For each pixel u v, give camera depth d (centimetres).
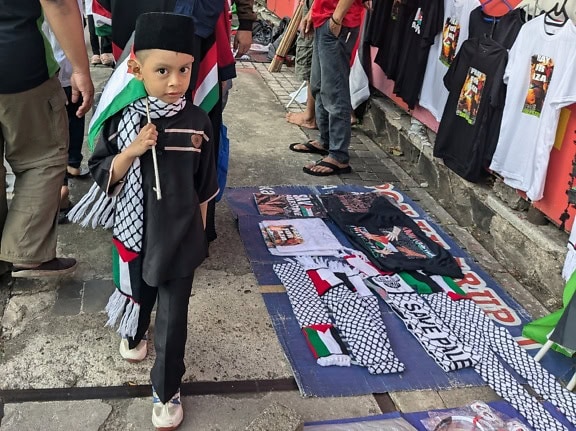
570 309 259
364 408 245
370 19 501
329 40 434
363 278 330
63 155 282
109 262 326
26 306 286
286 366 264
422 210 420
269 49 789
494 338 291
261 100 629
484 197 389
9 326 272
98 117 203
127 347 254
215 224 374
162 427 223
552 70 312
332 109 455
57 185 282
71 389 240
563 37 303
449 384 262
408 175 483
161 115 194
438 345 281
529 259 347
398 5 462
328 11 428
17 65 248
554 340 262
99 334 271
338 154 467
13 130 264
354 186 448
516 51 336
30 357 255
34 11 248
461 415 242
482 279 342
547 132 317
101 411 232
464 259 362
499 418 242
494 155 360
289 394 249
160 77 183
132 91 194
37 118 266
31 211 279
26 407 230
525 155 338
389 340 285
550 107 312
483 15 369
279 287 317
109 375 249
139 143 189
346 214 394
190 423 230
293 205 408
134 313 225
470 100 373
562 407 253
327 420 235
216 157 318
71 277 310
